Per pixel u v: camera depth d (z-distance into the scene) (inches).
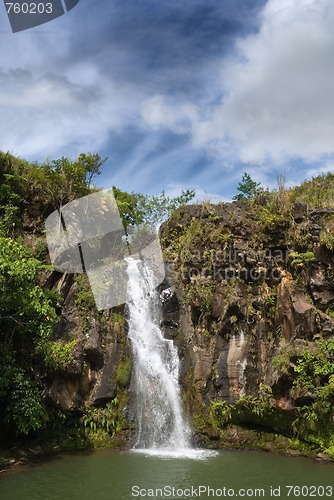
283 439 540.4
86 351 567.8
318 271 574.9
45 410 509.7
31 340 543.5
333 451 487.8
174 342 634.2
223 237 634.2
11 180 659.4
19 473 434.3
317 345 531.5
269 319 592.7
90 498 371.6
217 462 483.2
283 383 538.3
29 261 483.5
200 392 586.2
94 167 754.8
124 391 577.6
